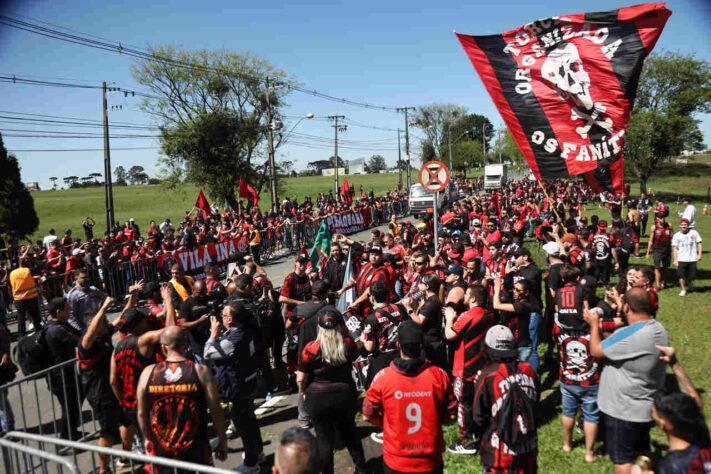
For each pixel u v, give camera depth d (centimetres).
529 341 605
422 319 570
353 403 462
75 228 4850
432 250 1169
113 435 504
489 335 361
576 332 483
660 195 5181
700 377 667
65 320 598
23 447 332
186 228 1972
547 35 696
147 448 376
